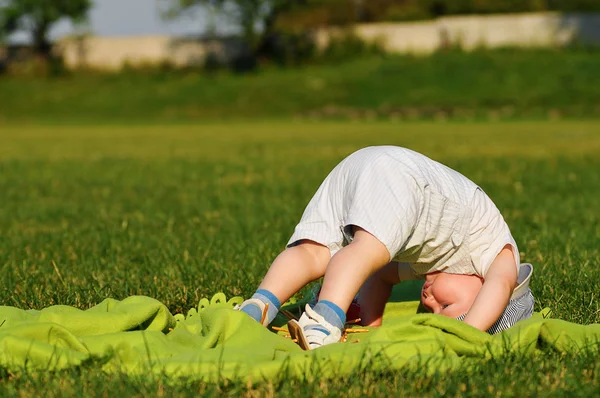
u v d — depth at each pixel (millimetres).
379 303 3541
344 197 3232
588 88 30797
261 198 8930
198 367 2523
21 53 39938
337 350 2646
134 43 39906
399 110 30031
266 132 23453
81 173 12414
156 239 6176
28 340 2629
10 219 7641
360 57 37750
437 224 3178
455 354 2727
